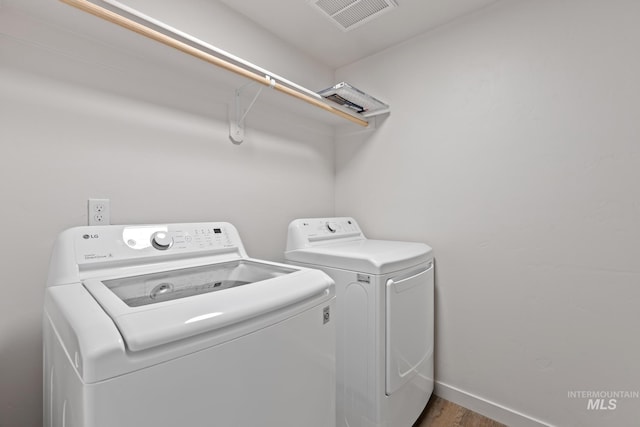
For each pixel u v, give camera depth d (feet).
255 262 4.24
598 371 4.53
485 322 5.61
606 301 4.48
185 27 4.98
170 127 4.81
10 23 3.42
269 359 2.63
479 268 5.69
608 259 4.46
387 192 7.07
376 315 4.42
